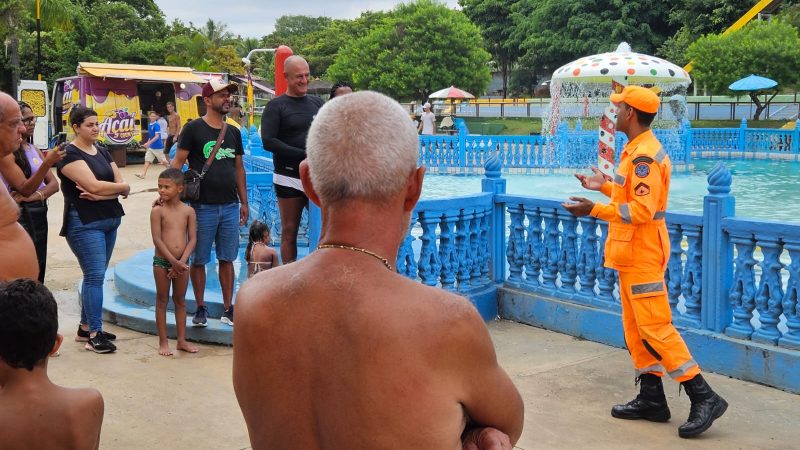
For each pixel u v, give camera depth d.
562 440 4.30
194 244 5.85
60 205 14.20
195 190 5.86
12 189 5.32
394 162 1.65
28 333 2.51
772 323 5.04
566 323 6.27
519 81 53.34
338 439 1.55
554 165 20.73
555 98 20.67
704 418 4.31
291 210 6.14
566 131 20.75
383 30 40.44
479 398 1.63
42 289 2.62
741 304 5.17
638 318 4.45
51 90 37.56
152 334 6.41
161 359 5.71
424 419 1.53
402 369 1.52
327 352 1.56
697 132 24.55
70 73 37.88
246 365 1.67
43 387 2.59
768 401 4.79
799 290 4.86
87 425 2.63
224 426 4.50
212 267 8.06
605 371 5.40
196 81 25.56
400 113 1.71
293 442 1.61
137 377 5.30
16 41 33.06
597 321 6.03
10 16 31.28
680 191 16.03
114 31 41.09
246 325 1.66
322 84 41.22
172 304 6.70
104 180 5.79
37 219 6.01
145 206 14.02
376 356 1.52
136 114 24.22
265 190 9.22
